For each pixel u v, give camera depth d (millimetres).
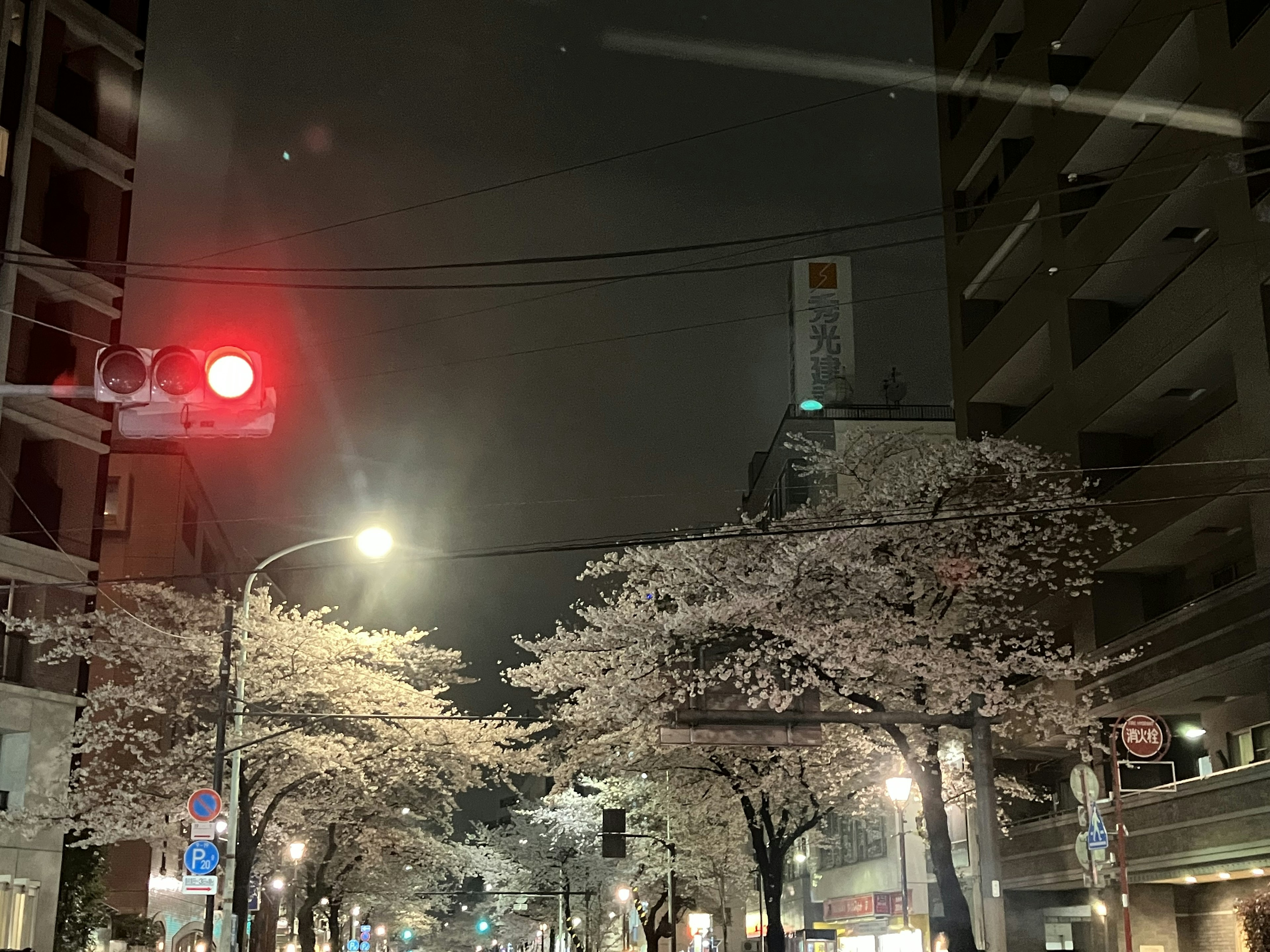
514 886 67812
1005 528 25203
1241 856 24922
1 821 29141
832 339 60812
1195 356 28266
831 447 55125
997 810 27891
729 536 22547
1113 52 30844
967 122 41250
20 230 31047
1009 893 37500
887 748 27172
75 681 32062
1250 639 24781
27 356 31719
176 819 32500
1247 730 28312
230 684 31688
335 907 54625
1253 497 24812
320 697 33969
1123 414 31594
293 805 36562
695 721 22391
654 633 25656
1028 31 36156
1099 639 31906
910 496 25844
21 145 31312
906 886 39125
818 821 31672
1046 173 34875
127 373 9258
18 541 30797
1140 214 29531
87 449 33594
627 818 46906
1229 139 25953
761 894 46312
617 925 77250
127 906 44781
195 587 52594
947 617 26328
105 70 35000
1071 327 33406
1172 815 27578
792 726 22672
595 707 27141
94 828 31688
